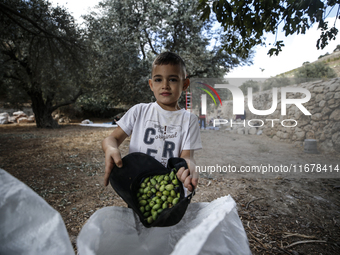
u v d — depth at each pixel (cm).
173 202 89
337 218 239
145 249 89
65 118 1992
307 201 280
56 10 768
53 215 67
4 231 61
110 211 88
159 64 116
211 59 1127
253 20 237
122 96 1241
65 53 848
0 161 532
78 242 71
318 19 234
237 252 71
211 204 99
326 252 184
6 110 1859
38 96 1378
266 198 288
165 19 1041
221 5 229
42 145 762
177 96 119
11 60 1009
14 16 672
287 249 187
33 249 60
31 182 381
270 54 270
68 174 428
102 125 1579
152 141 121
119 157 97
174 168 101
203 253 60
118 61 1075
